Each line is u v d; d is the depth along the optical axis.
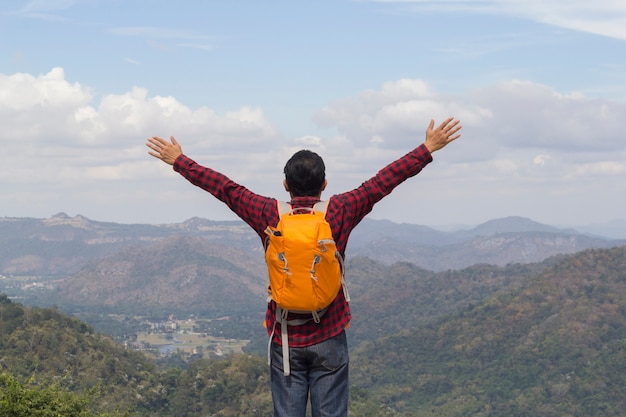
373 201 4.58
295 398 4.40
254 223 4.58
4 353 132.62
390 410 147.25
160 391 143.12
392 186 4.58
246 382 148.88
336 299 4.44
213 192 4.77
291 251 4.12
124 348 168.00
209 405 141.50
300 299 4.14
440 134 4.60
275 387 4.48
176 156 4.92
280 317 4.37
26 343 138.62
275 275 4.20
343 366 4.41
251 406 136.62
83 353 146.12
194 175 4.82
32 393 15.48
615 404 198.62
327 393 4.38
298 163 4.51
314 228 4.20
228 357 165.38
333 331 4.37
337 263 4.22
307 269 4.11
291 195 4.64
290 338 4.36
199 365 157.75
